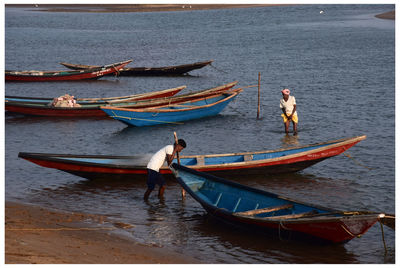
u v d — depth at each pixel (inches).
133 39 2418.8
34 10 4726.9
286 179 545.0
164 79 1424.7
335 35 2338.8
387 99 993.5
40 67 1658.5
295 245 368.8
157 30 2861.7
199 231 398.0
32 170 585.6
